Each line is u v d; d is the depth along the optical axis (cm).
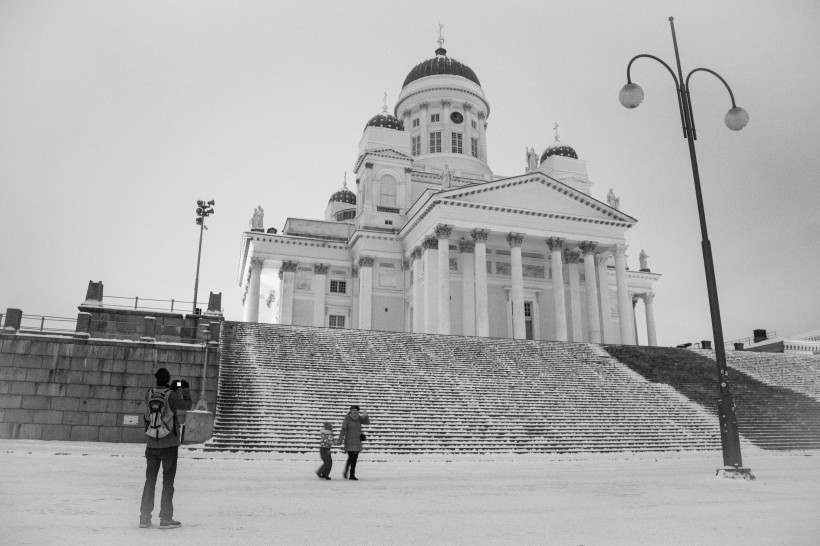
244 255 6950
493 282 5981
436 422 2816
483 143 7769
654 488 1393
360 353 3628
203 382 2592
